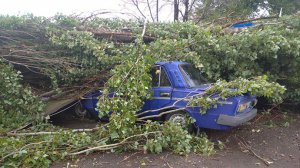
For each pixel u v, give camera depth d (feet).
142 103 20.17
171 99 21.16
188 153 18.15
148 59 20.68
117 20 30.35
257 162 17.97
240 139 21.47
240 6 52.13
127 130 18.38
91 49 24.62
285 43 23.66
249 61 24.88
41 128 21.70
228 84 19.47
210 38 23.95
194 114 20.39
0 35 26.68
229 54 23.95
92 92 25.38
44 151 16.78
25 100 23.26
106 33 27.17
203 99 19.51
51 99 26.08
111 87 20.76
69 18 27.66
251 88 18.40
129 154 18.01
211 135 22.03
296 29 27.78
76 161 17.04
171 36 26.43
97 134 19.60
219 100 19.52
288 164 17.93
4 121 21.63
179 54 23.67
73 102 25.62
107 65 25.48
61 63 25.76
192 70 22.99
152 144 17.67
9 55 25.27
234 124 19.11
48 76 27.32
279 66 26.63
